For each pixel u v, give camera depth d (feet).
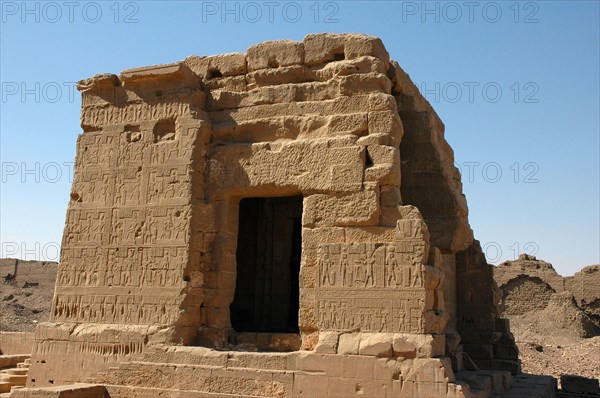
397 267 34.30
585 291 135.13
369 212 35.45
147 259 40.37
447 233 41.37
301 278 36.47
